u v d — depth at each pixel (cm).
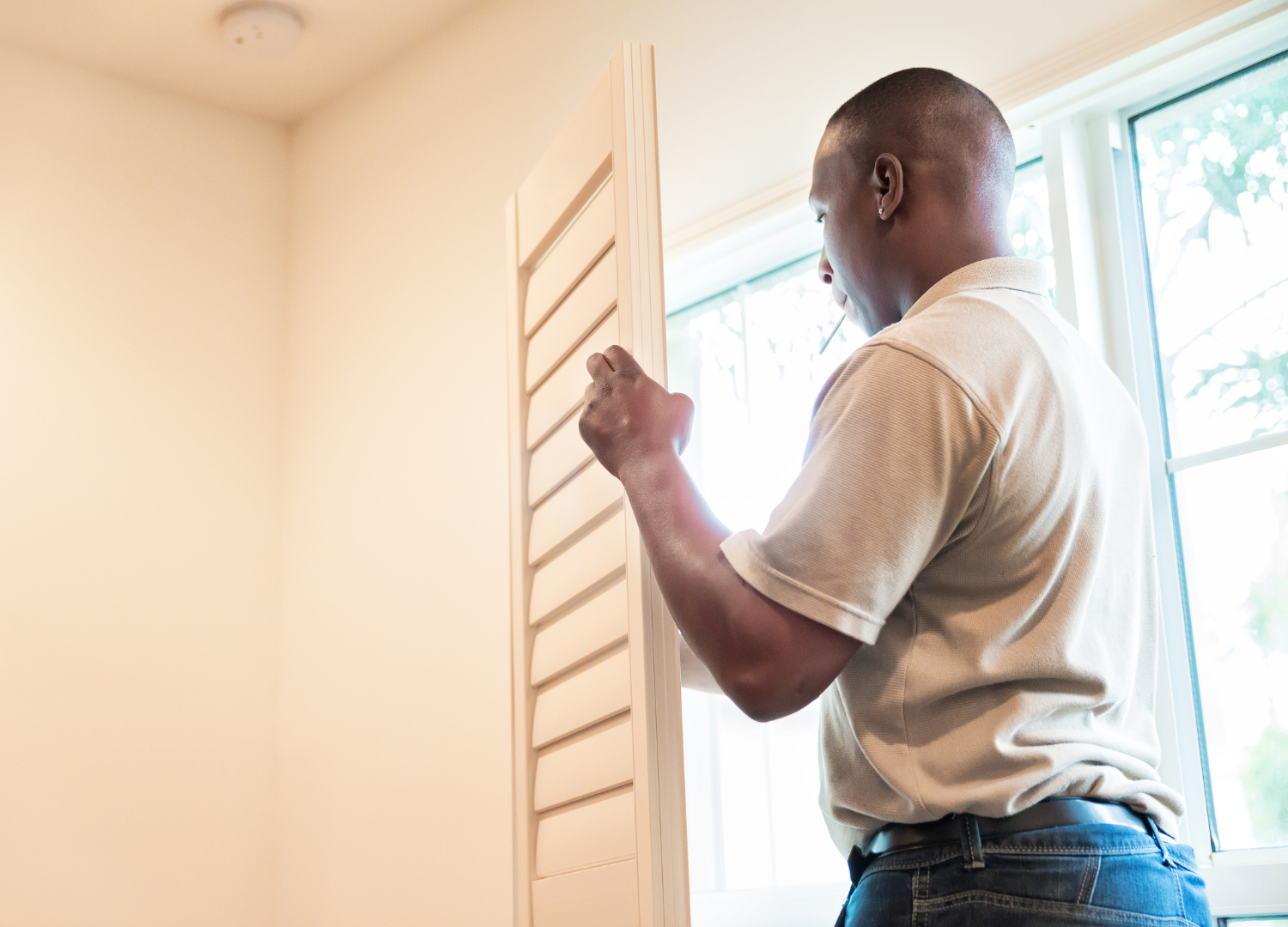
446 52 316
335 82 346
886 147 112
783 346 240
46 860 286
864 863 102
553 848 137
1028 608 94
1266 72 179
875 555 89
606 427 109
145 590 314
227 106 355
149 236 336
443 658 283
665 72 253
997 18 198
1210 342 180
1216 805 168
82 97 331
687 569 95
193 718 314
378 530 309
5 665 290
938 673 94
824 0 225
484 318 290
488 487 280
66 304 318
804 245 237
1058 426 96
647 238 125
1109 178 193
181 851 305
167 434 327
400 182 324
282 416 348
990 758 91
